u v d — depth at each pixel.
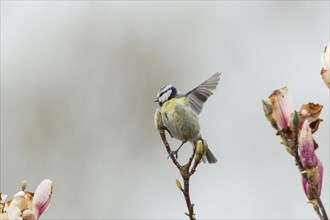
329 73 4.12
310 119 4.29
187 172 4.89
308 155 4.16
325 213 4.09
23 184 4.39
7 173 15.34
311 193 4.18
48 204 4.37
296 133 4.21
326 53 4.13
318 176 4.15
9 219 4.25
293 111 4.28
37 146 15.93
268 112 4.29
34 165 15.59
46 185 4.37
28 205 4.34
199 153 4.87
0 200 4.29
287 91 4.32
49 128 16.45
